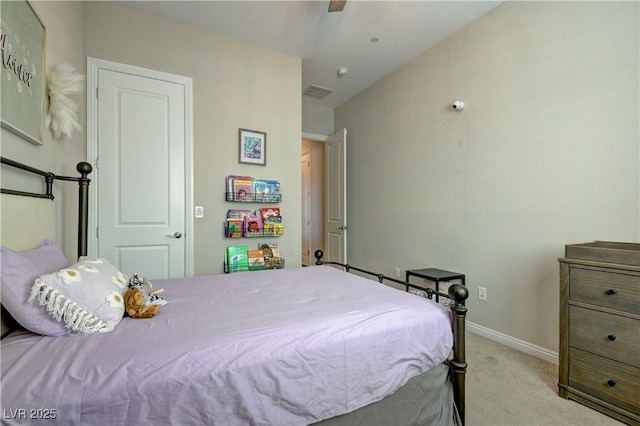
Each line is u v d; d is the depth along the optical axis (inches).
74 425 28.9
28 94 56.1
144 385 31.4
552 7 83.4
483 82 101.2
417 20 103.1
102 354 34.1
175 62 103.7
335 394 40.8
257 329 41.6
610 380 59.6
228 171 112.7
